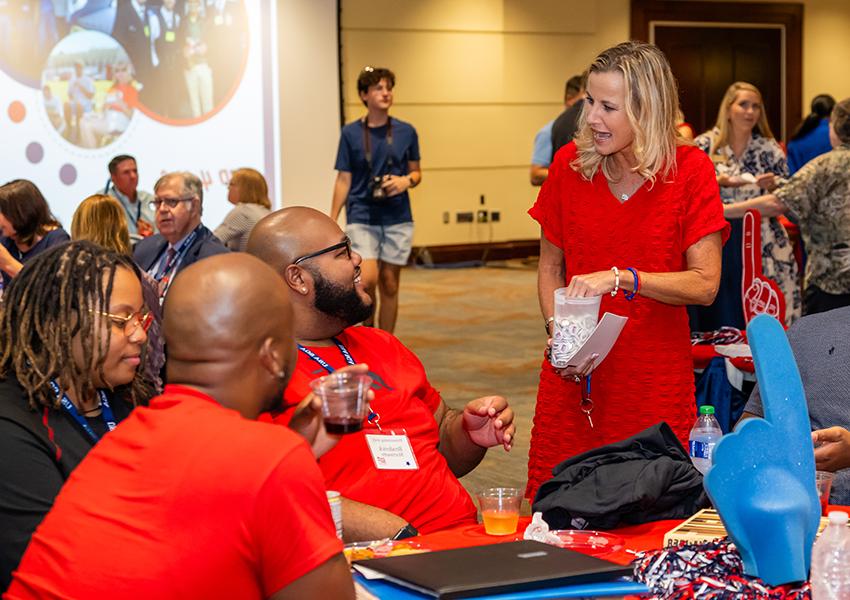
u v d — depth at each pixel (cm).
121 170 729
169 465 142
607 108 275
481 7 1276
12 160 828
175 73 877
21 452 188
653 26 1363
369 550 199
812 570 155
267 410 160
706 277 281
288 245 238
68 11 838
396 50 1242
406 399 251
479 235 1317
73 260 198
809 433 170
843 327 266
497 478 459
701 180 283
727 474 162
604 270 291
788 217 489
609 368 294
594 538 203
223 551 138
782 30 1424
